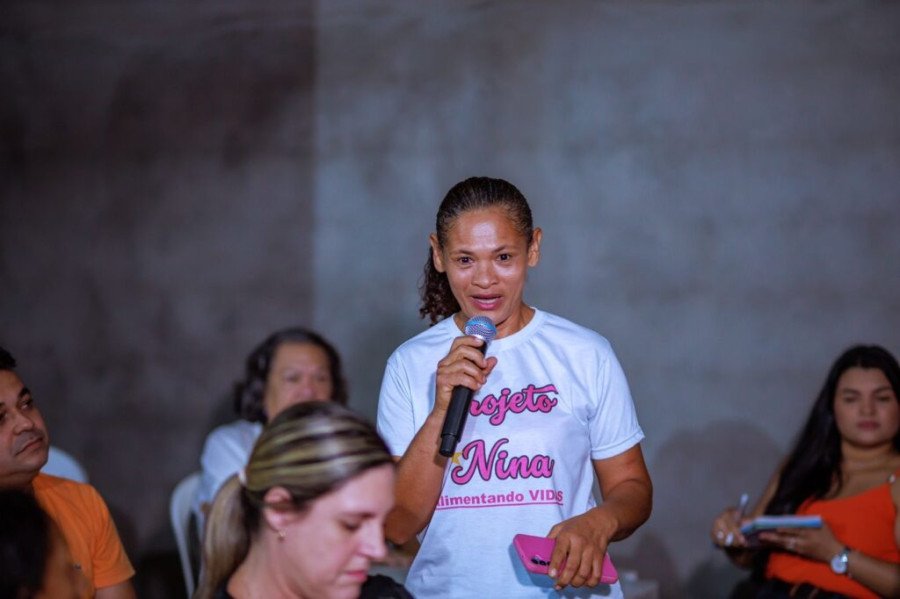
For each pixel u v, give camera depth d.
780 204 4.25
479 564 2.07
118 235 4.91
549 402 2.12
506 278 2.07
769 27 4.26
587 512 2.00
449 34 4.57
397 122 4.63
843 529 3.36
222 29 4.81
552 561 1.89
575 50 4.43
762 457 4.23
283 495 1.50
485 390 2.13
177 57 4.86
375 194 4.65
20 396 2.24
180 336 4.84
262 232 4.78
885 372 3.43
